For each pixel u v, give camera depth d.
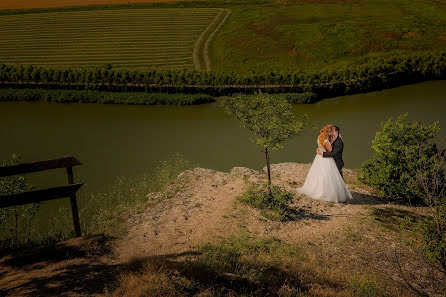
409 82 31.61
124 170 18.23
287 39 46.94
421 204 12.59
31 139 22.89
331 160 11.78
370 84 29.77
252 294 6.01
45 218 13.16
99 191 15.80
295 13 58.00
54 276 6.00
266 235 9.40
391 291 7.44
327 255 8.66
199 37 49.50
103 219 10.52
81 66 40.34
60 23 57.41
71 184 7.13
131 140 22.38
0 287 5.63
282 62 39.81
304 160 19.12
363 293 6.98
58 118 26.27
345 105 27.33
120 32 52.72
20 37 51.34
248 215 10.45
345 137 21.77
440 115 24.53
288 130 10.10
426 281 8.06
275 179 13.77
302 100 27.81
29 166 6.68
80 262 6.57
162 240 8.60
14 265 6.39
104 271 6.25
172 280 5.91
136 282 5.71
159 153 20.38
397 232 10.05
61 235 10.50
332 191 11.74
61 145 21.94
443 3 60.88
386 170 12.31
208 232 9.20
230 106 10.68
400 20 51.75
